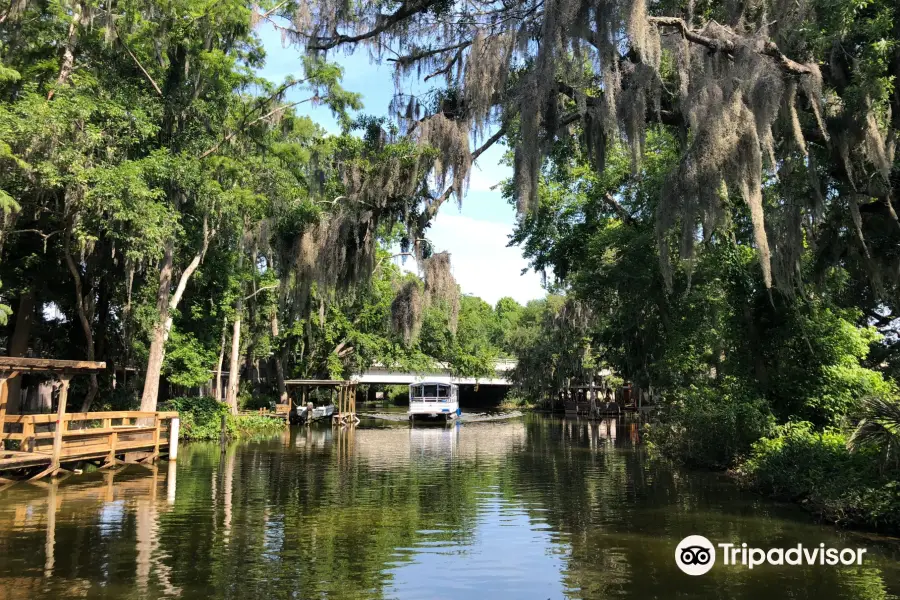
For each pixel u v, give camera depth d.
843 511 9.98
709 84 10.20
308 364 42.81
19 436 14.75
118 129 18.25
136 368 28.64
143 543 8.81
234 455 21.11
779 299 15.87
